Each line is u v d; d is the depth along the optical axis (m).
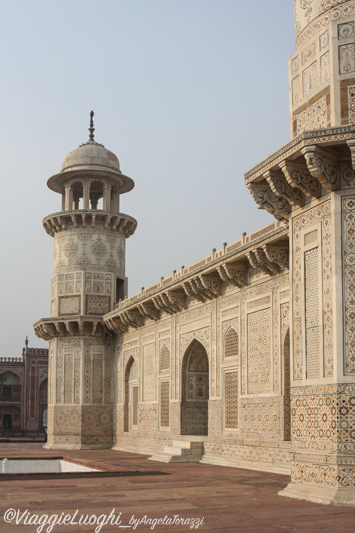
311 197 10.55
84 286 27.89
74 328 28.03
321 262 10.16
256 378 16.50
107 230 28.80
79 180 28.86
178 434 20.86
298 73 11.17
